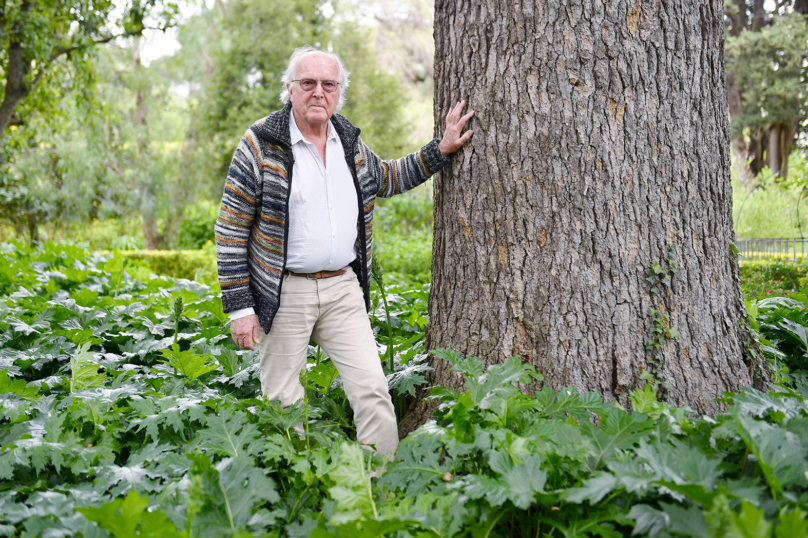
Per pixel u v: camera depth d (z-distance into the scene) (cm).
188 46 2116
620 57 240
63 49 1017
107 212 1931
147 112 2130
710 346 249
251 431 208
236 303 249
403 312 392
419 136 2650
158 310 441
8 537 170
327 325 258
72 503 180
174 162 2130
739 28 2009
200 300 451
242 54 2183
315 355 320
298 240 248
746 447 180
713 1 258
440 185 277
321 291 254
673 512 146
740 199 1241
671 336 241
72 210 1817
